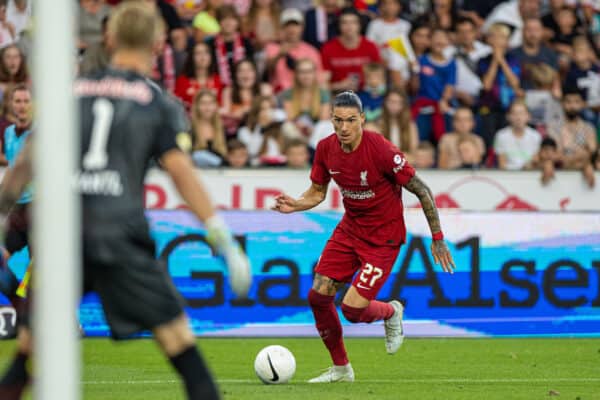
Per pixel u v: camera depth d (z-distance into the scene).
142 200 14.23
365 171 24.66
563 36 51.69
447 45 48.66
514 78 49.06
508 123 47.69
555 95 49.44
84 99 14.16
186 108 45.75
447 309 37.44
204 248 36.72
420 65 47.81
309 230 37.25
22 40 45.12
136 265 13.98
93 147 13.95
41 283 11.21
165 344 14.40
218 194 41.81
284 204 25.81
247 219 37.00
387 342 26.50
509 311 37.78
